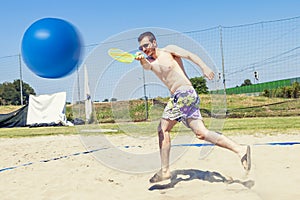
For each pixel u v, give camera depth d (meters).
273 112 13.71
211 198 2.80
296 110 13.84
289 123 9.52
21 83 19.23
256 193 2.87
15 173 4.38
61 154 5.90
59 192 3.34
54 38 3.07
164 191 3.14
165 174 3.46
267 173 3.52
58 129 13.09
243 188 3.06
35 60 3.10
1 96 21.12
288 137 6.41
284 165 3.87
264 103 16.17
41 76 3.27
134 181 3.60
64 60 3.12
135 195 3.09
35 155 5.95
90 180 3.72
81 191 3.30
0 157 5.91
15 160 5.54
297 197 2.71
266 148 5.05
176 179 3.51
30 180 3.95
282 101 15.60
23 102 20.70
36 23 3.18
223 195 2.86
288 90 18.20
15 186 3.72
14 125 16.80
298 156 4.36
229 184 3.21
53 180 3.84
